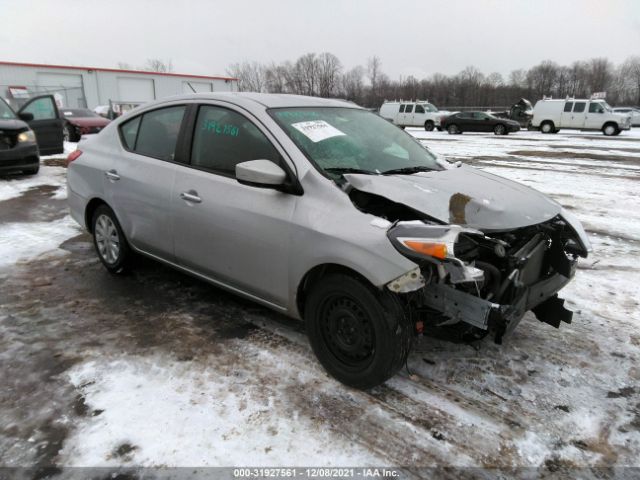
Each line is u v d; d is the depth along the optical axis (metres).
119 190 4.01
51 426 2.46
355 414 2.58
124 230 4.09
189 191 3.42
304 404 2.65
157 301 3.89
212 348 3.20
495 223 2.66
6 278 4.36
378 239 2.48
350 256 2.53
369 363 2.64
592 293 4.12
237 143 3.24
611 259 4.96
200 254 3.45
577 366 3.04
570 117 26.23
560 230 3.11
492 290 2.66
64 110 18.19
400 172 3.19
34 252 5.06
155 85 39.66
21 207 7.07
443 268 2.45
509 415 2.59
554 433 2.46
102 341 3.28
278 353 3.14
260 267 3.06
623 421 2.56
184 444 2.35
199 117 3.54
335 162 3.02
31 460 2.24
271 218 2.92
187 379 2.86
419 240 2.38
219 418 2.53
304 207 2.80
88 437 2.38
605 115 25.31
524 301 2.76
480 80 78.69
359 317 2.65
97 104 37.16
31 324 3.51
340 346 2.78
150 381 2.84
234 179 3.21
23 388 2.76
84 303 3.85
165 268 4.61
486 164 12.31
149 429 2.44
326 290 2.73
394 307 2.52
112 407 2.61
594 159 13.46
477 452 2.33
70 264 4.71
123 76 37.91
